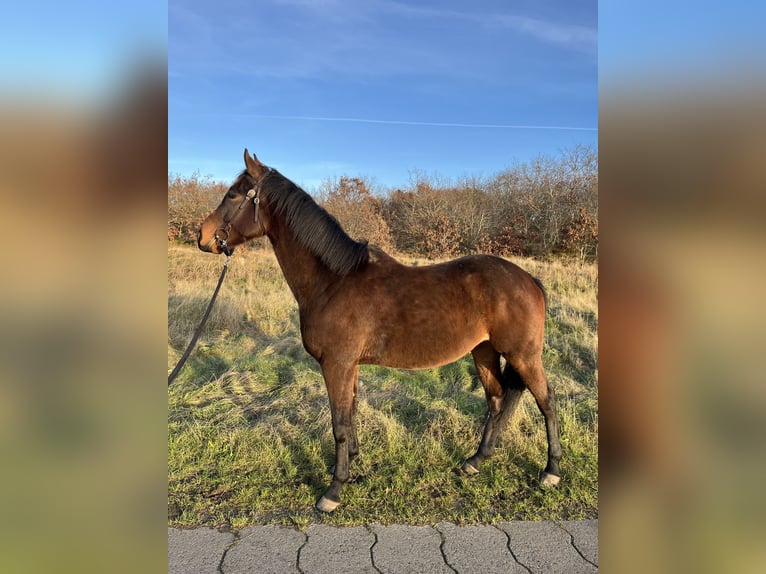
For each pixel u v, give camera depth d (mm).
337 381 2629
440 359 2699
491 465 2914
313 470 2852
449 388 4223
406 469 2854
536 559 2070
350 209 14367
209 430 3273
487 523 2350
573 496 2564
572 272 9477
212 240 2848
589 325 5820
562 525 2334
